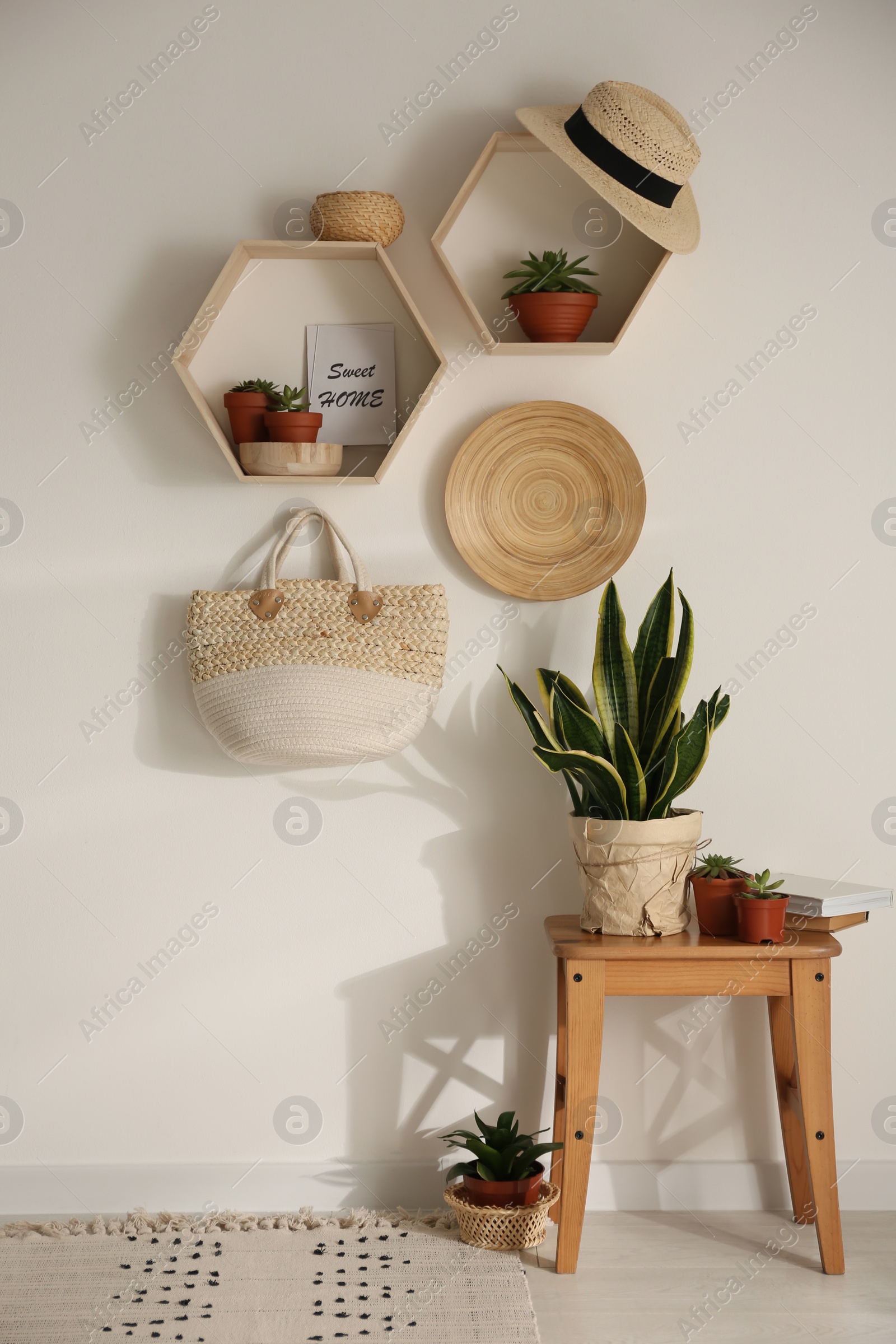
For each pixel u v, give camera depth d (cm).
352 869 210
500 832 210
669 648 194
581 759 179
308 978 210
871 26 207
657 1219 203
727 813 211
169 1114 210
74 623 211
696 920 200
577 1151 180
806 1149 180
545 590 207
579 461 207
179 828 211
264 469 196
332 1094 210
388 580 210
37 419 210
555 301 195
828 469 210
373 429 209
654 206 189
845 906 182
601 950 176
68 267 210
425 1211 207
